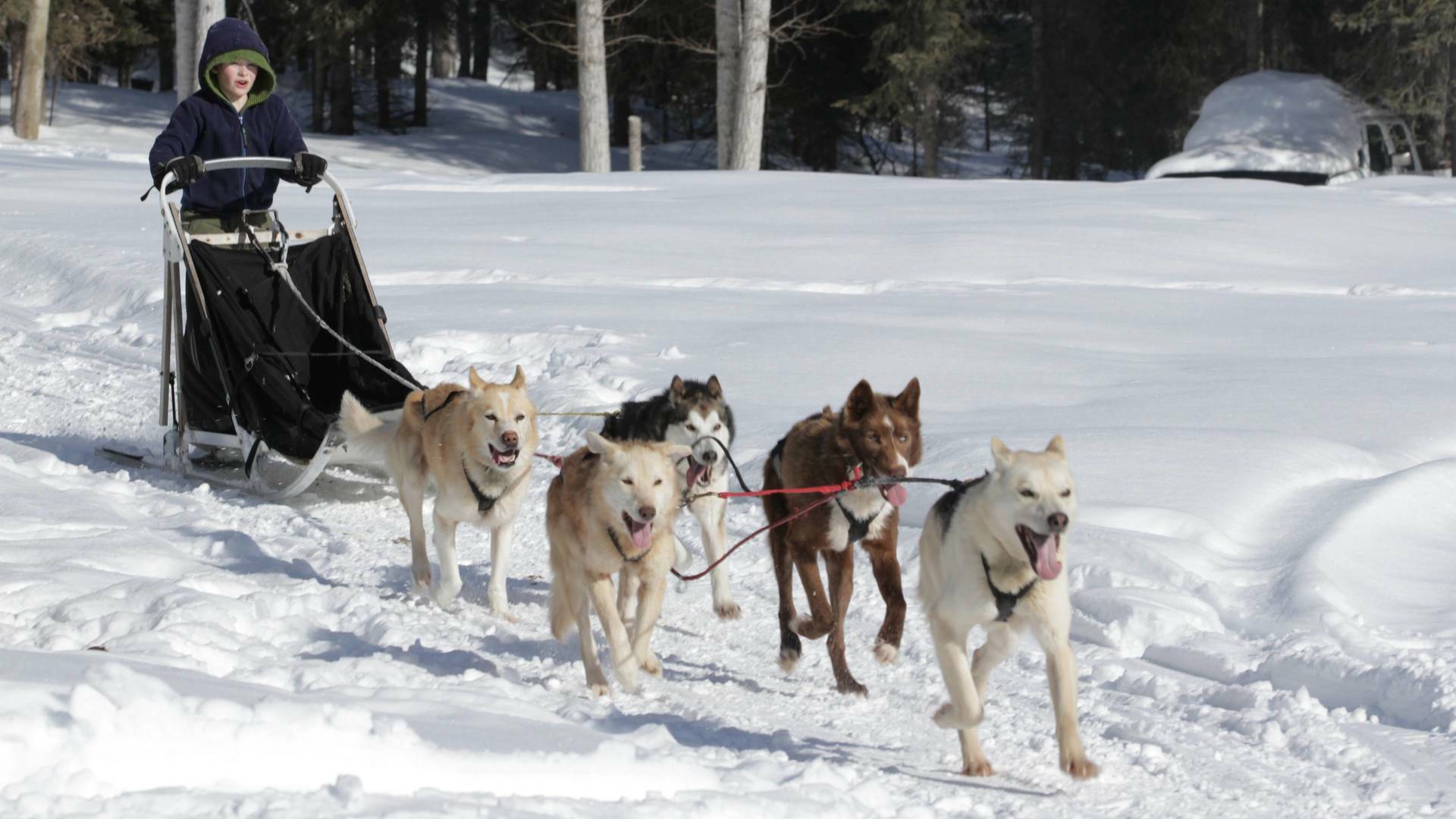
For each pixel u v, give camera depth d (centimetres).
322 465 1082
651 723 649
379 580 961
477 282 2105
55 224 2536
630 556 734
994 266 2245
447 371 1564
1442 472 1032
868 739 692
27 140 5028
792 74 5672
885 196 3180
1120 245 2425
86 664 550
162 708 468
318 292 1218
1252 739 693
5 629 708
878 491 769
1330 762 661
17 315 1988
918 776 627
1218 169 4619
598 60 4294
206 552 981
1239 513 980
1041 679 796
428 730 534
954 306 1881
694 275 2158
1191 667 796
